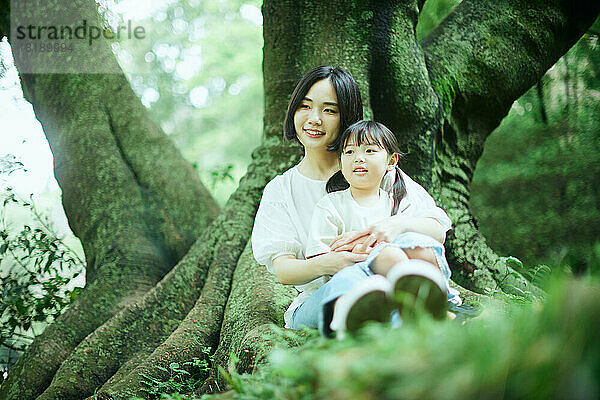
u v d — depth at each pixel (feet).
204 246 16.05
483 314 8.68
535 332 5.40
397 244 9.07
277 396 6.82
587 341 5.08
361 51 16.01
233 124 63.36
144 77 60.13
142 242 18.93
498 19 17.94
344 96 11.16
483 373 4.94
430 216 10.51
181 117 64.28
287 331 10.02
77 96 20.48
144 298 15.46
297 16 16.25
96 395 12.78
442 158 17.57
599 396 4.76
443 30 18.08
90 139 20.17
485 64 17.53
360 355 5.85
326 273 9.85
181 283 15.57
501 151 38.34
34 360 15.49
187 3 60.49
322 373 5.94
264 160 16.47
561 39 18.57
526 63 17.97
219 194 53.11
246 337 11.00
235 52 62.39
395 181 10.74
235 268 15.30
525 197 36.24
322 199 10.56
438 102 16.49
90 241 19.42
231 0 61.72
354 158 10.19
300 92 11.33
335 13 16.11
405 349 5.45
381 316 7.63
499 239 35.70
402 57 16.07
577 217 34.27
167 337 14.88
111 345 14.61
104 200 19.56
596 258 8.91
